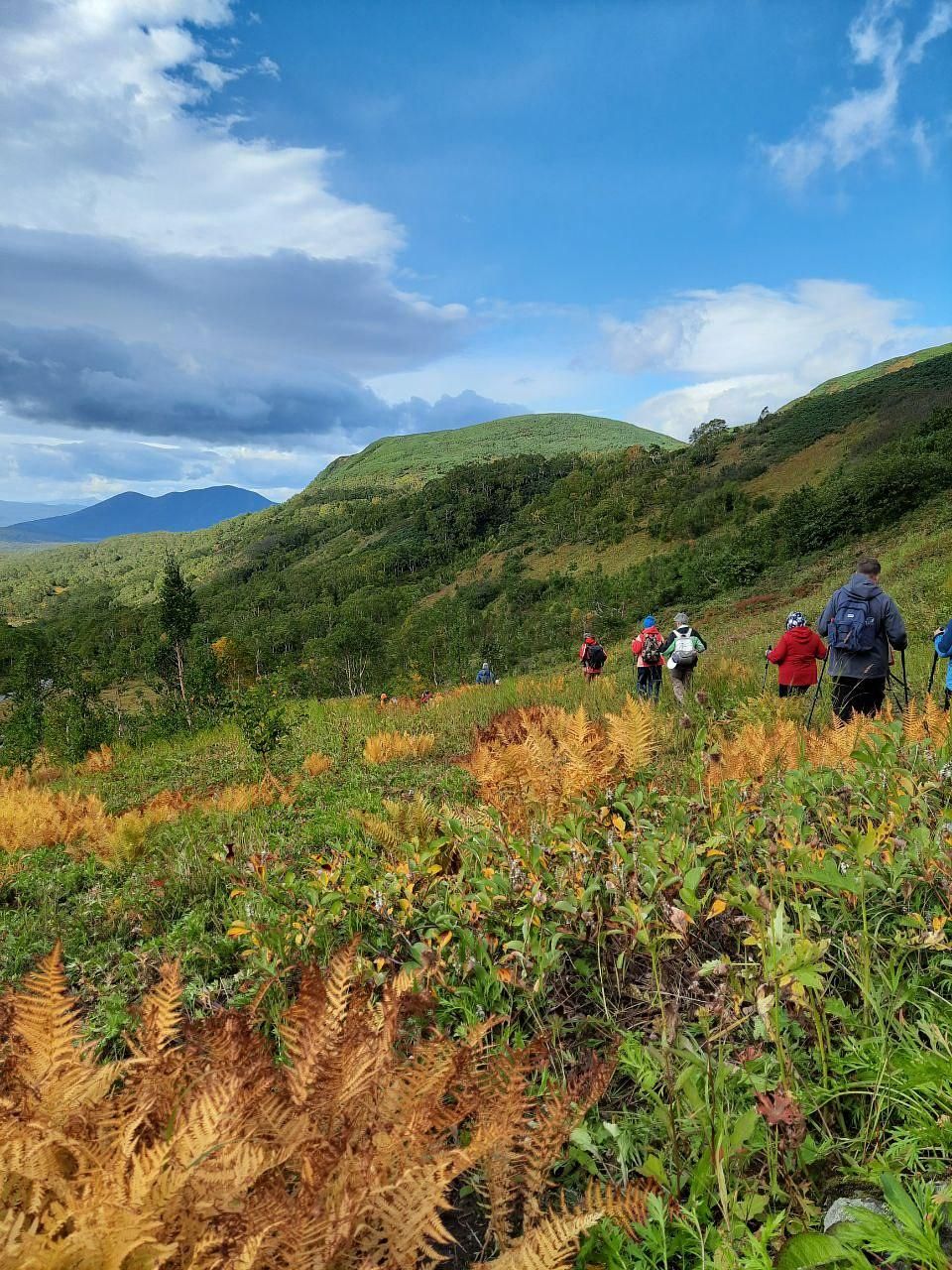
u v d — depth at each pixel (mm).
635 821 2986
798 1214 1417
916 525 53500
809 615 26797
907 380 138625
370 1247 1176
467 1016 2166
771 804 2945
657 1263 1385
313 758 9453
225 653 31906
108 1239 990
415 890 3039
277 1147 1345
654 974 2000
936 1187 1347
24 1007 1449
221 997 3102
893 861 2191
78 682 39000
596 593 88500
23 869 6121
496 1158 1396
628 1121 1730
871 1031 1786
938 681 8461
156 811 7188
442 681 68562
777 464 123562
